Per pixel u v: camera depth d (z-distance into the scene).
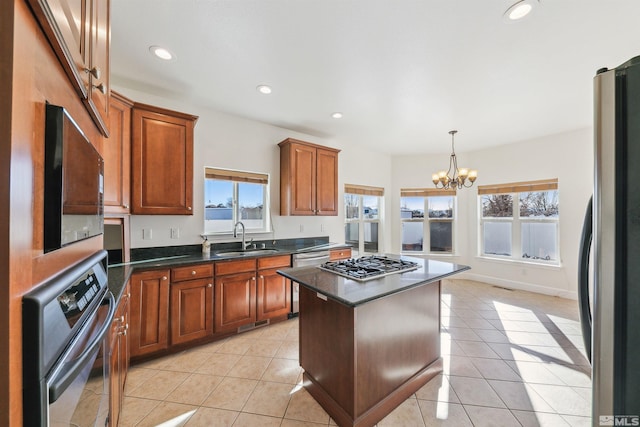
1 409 0.48
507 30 1.70
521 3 1.49
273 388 1.87
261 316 2.82
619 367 0.61
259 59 2.04
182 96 2.69
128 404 1.70
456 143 4.36
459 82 2.37
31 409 0.52
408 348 1.79
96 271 1.03
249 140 3.34
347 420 1.47
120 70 2.19
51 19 0.59
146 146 2.32
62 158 0.66
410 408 1.67
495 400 1.74
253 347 2.44
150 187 2.34
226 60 2.05
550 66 2.11
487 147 4.57
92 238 1.10
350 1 1.48
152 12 1.56
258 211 3.52
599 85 0.63
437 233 5.14
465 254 4.89
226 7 1.53
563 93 2.57
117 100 2.10
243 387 1.88
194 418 1.59
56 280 0.68
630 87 0.59
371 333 1.54
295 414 1.62
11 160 0.49
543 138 3.98
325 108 2.97
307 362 1.84
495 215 4.61
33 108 0.57
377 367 1.58
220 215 3.19
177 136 2.49
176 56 2.00
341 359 1.53
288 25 1.67
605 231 0.62
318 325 1.72
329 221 4.21
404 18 1.61
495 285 4.49
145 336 2.14
